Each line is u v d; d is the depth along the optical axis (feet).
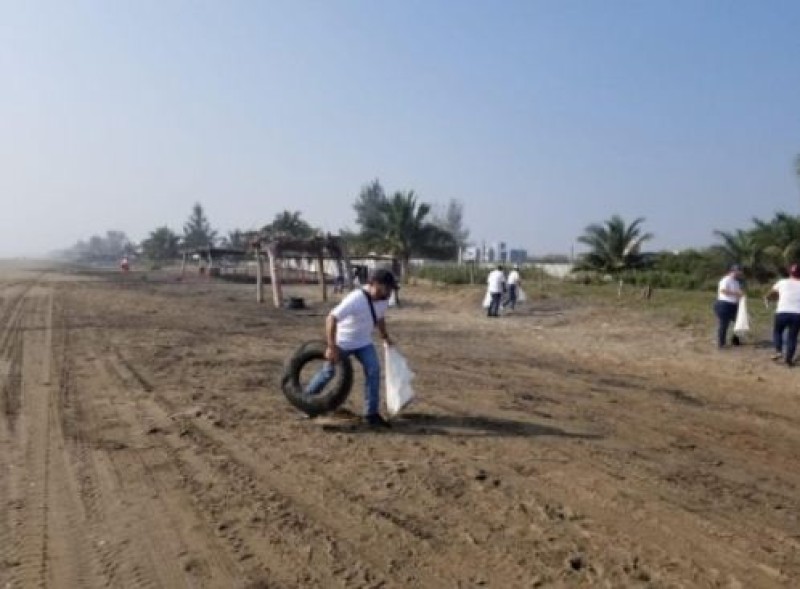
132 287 151.53
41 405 31.37
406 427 28.43
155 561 15.81
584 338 62.03
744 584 14.83
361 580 14.97
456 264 212.02
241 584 14.76
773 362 46.96
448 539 17.17
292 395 29.55
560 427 28.94
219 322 74.28
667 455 24.98
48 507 19.01
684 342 56.95
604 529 17.84
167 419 29.09
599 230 166.81
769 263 128.88
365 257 152.46
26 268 318.24
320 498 20.01
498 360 49.47
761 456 25.13
